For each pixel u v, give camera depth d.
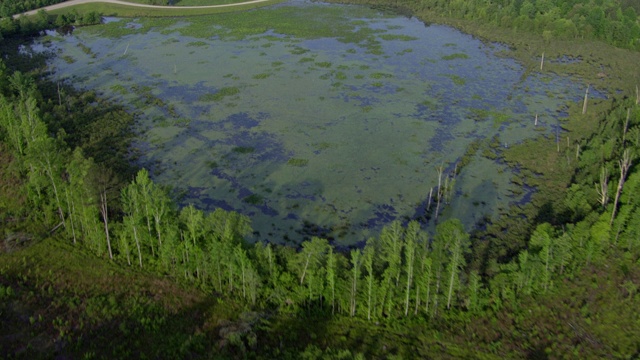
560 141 101.62
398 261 58.34
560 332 57.34
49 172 71.81
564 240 63.03
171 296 62.09
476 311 59.69
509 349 55.22
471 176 90.81
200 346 54.94
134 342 55.06
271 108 118.25
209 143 102.38
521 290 62.00
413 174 91.94
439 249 58.97
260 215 80.69
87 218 66.94
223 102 121.25
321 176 91.31
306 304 60.19
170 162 95.25
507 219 78.88
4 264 65.88
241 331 55.97
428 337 56.59
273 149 100.31
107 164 92.38
